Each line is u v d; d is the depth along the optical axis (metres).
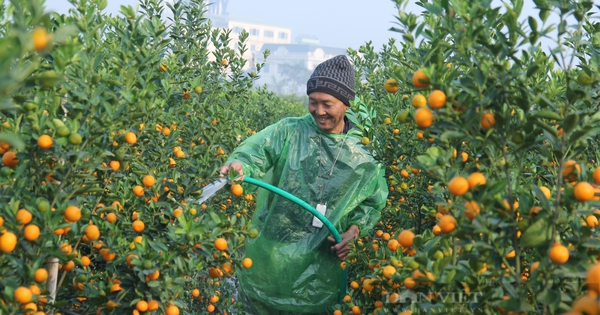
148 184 2.61
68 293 2.53
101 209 2.39
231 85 5.57
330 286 3.94
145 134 2.79
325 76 3.69
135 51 2.43
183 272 2.35
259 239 3.99
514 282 1.83
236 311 4.23
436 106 1.72
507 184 1.84
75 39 2.06
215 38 5.48
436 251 1.90
